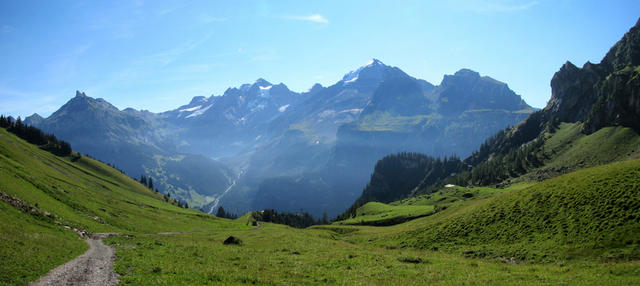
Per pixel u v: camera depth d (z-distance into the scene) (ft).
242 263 117.08
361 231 373.20
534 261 132.57
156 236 219.82
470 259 142.82
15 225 133.59
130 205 398.01
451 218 230.68
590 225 141.28
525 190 213.66
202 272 91.97
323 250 163.84
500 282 87.35
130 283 79.30
